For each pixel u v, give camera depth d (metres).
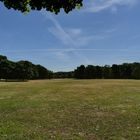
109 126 21.53
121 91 56.16
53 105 34.56
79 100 40.00
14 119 24.67
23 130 20.00
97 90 60.03
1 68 173.62
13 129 20.20
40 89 66.56
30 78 188.38
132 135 18.64
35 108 31.84
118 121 23.36
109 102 36.81
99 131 19.91
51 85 85.38
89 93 52.31
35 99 42.19
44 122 23.38
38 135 18.67
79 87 71.94
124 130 20.06
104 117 25.41
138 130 19.95
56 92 56.09
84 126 21.69
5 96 47.88
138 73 194.62
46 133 19.34
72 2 13.37
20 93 54.50
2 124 22.05
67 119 24.70
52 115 26.83
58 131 20.02
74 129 20.69
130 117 25.02
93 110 29.69
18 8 13.77
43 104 35.62
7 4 13.73
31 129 20.48
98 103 35.84
